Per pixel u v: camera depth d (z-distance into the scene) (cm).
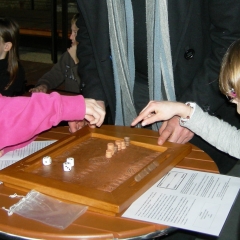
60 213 105
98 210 105
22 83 287
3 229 100
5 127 127
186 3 153
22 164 126
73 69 305
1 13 670
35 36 561
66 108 134
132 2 162
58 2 656
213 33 160
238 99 133
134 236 98
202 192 116
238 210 177
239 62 128
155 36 159
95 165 127
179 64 163
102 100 179
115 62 170
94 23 168
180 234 143
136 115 181
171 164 129
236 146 144
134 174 120
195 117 145
